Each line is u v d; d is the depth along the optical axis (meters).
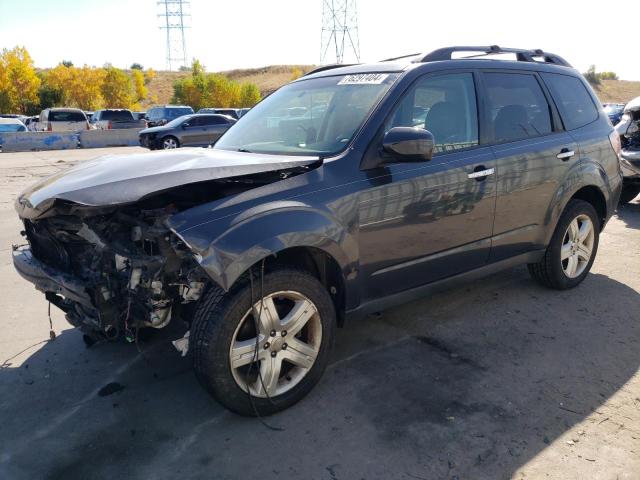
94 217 2.80
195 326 2.70
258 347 2.79
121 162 3.17
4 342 3.90
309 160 3.04
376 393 3.16
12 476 2.52
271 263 2.88
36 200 2.89
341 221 3.01
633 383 3.24
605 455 2.59
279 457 2.62
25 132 23.89
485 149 3.81
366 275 3.25
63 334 4.03
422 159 3.14
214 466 2.57
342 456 2.62
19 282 5.20
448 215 3.56
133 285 2.72
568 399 3.07
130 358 3.64
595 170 4.61
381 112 3.33
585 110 4.80
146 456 2.65
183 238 2.52
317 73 4.36
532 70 4.40
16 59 53.19
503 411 2.96
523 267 5.39
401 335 3.91
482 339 3.83
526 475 2.47
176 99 67.19
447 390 3.18
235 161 3.02
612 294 4.66
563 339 3.82
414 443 2.70
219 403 2.80
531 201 4.13
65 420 2.95
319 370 3.08
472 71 3.91
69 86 62.84
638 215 7.84
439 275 3.69
